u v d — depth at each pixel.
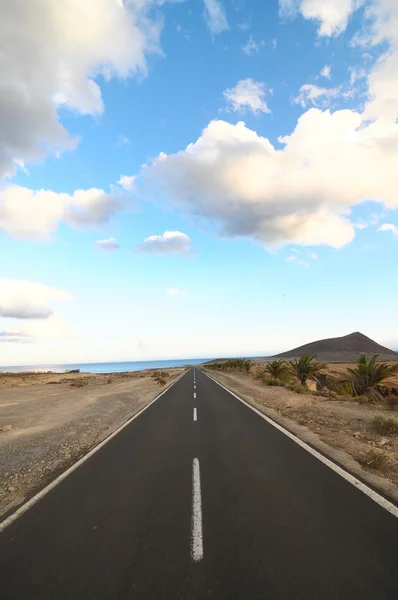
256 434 9.35
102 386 31.53
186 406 15.87
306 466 6.37
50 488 5.60
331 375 29.58
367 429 9.23
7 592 2.97
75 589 2.99
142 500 5.00
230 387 25.91
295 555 3.42
